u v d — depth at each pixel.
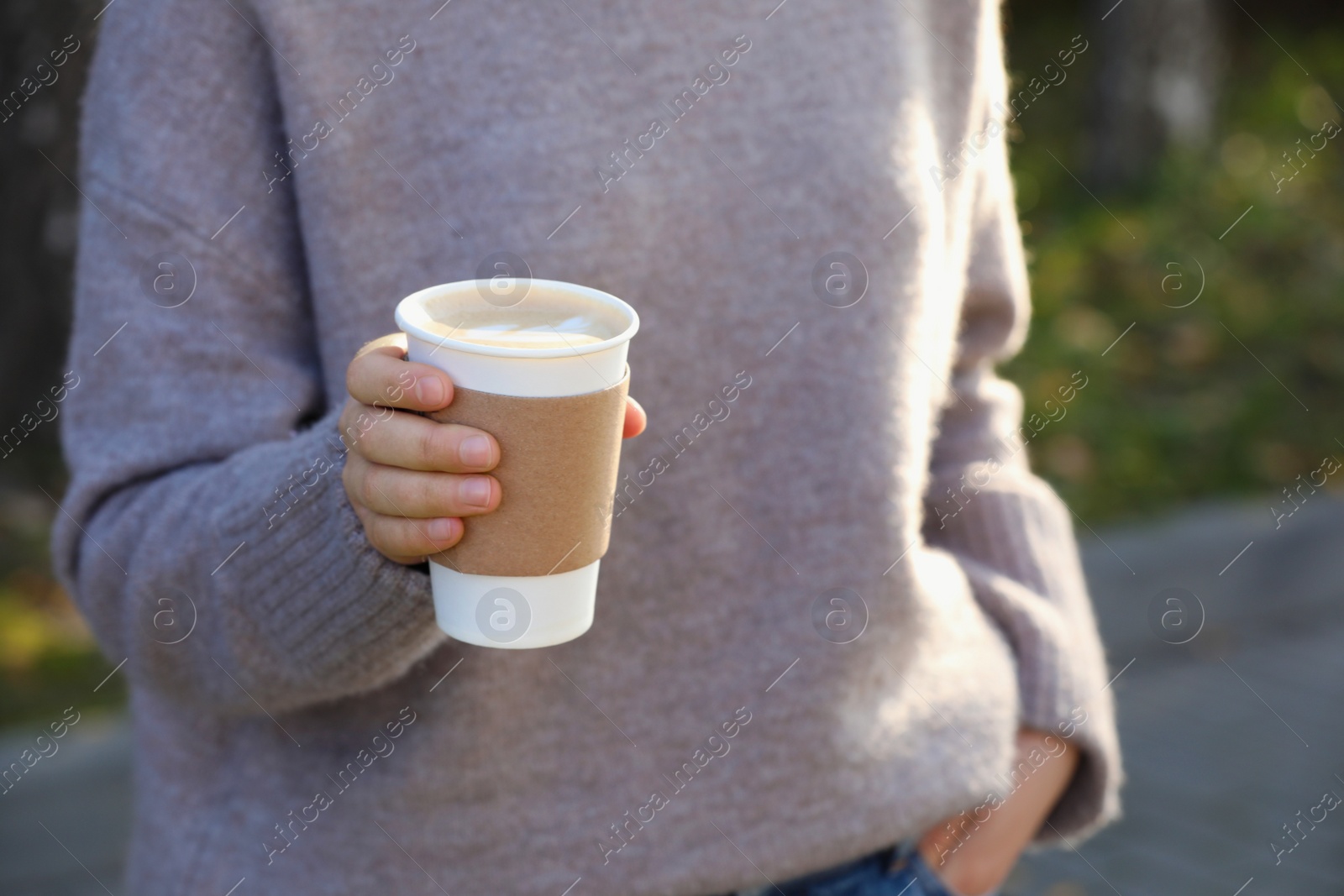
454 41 1.24
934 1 1.47
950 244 1.49
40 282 4.86
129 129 1.22
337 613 1.12
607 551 1.28
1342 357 6.58
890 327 1.34
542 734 1.27
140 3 1.23
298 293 1.29
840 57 1.35
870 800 1.34
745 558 1.31
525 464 0.98
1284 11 10.80
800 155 1.32
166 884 1.33
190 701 1.27
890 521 1.33
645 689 1.29
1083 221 7.62
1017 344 1.70
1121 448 5.88
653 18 1.28
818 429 1.32
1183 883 3.76
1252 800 4.17
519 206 1.24
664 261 1.28
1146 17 7.98
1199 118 8.24
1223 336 6.68
